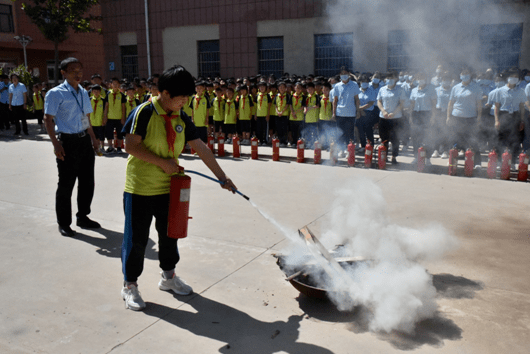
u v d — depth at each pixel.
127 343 2.68
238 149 9.53
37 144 11.65
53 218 5.26
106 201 5.99
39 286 3.46
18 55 24.89
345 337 2.73
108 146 10.91
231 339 2.72
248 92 12.05
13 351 2.60
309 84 10.35
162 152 2.96
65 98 4.38
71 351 2.60
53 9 19.75
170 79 2.75
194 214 5.29
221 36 18.62
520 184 6.80
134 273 3.12
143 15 20.38
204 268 3.75
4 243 4.42
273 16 17.23
